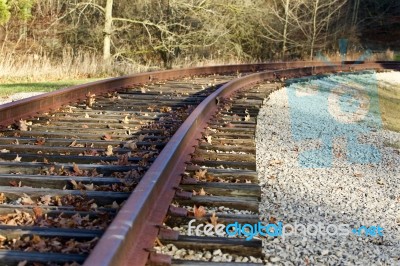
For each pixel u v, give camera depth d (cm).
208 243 369
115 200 453
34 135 723
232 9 3297
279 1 4509
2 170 543
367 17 6222
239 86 1469
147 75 1500
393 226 496
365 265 383
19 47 2786
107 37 2886
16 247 351
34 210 412
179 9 3188
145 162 577
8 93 1252
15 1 2705
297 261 374
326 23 4847
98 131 771
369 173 737
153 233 359
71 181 496
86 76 2153
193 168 564
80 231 372
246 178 568
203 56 3316
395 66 3541
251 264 337
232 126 891
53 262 325
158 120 890
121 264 289
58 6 3008
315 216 491
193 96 1221
